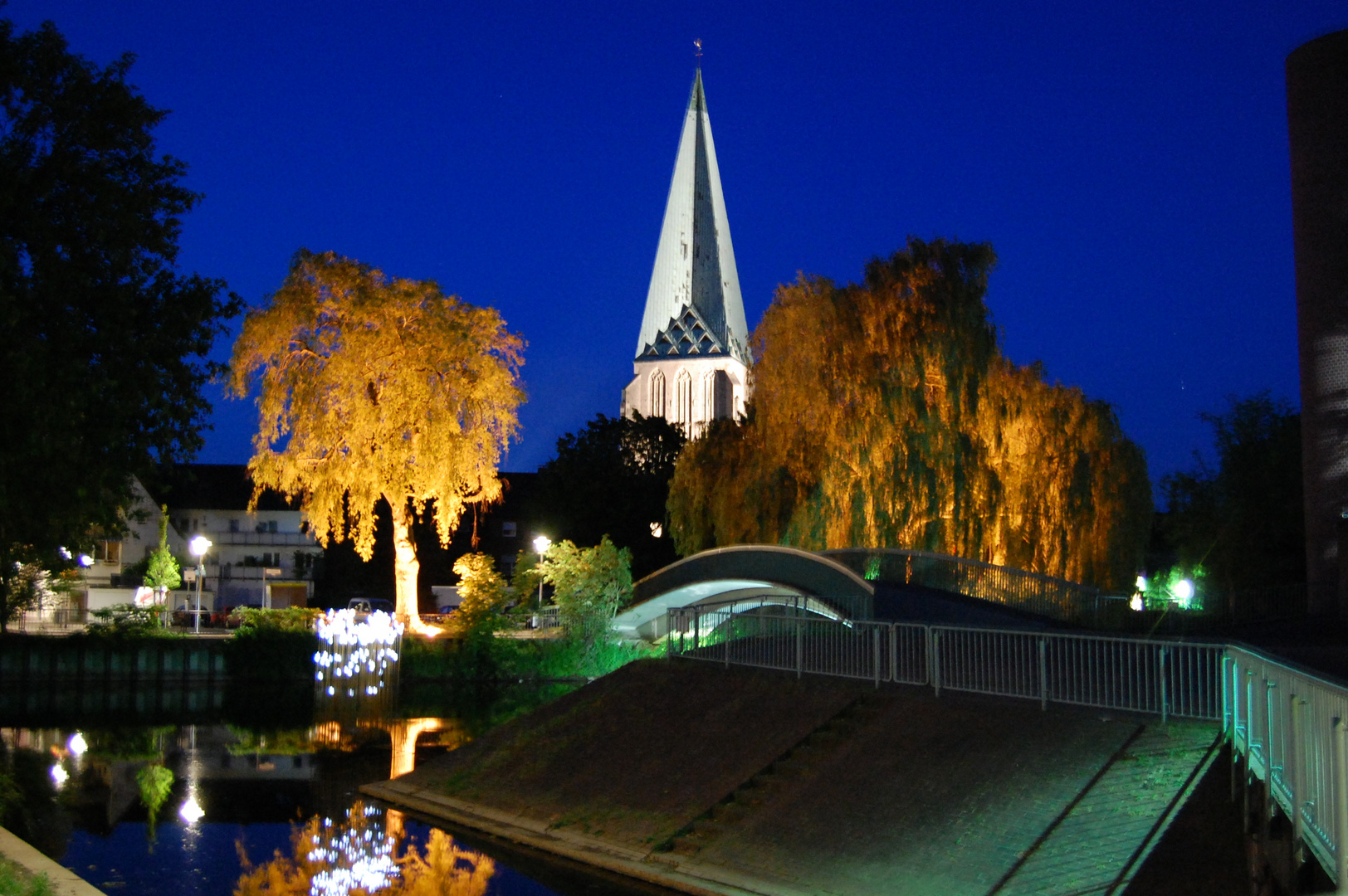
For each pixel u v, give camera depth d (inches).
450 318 2080.5
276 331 1995.6
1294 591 1622.8
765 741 848.9
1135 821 607.5
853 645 898.7
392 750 1349.7
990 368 1704.0
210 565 3545.8
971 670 801.6
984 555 1600.6
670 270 6520.7
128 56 887.7
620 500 3154.5
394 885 776.3
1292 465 1974.7
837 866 687.1
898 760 748.0
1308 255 1449.3
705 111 6628.9
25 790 1097.4
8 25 847.1
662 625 2073.1
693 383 6299.2
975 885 621.3
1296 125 1471.5
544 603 2501.2
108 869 821.9
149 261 896.9
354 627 1831.9
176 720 1633.9
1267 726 486.3
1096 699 714.2
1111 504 1742.1
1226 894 549.3
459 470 2053.4
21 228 835.4
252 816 984.9
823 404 1642.5
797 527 1633.9
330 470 2039.9
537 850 854.5
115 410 844.6
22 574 1999.3
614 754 944.9
